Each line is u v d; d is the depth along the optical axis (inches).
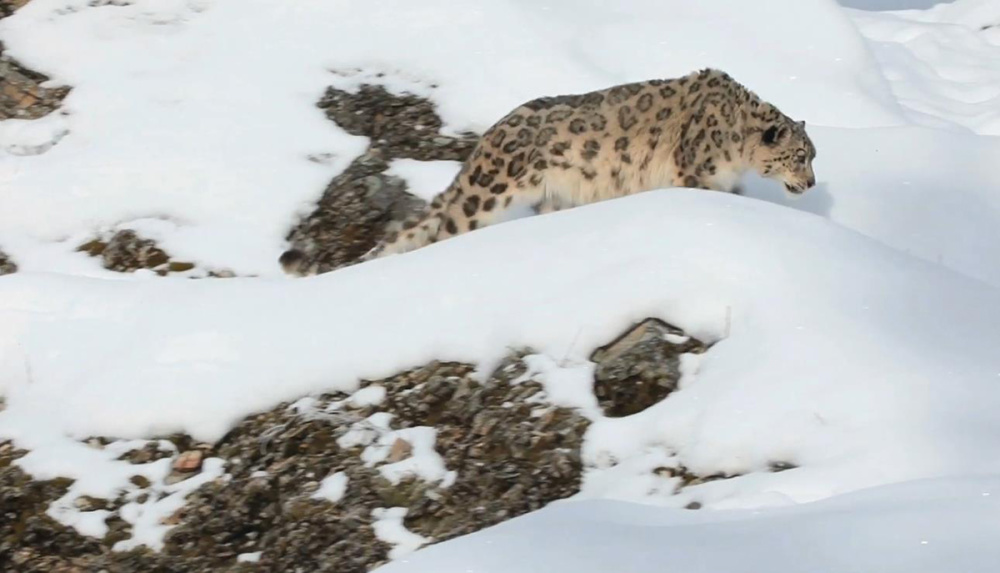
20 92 1638.8
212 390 1144.2
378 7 1715.1
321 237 1428.4
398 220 1432.1
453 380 1097.4
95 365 1185.4
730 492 896.9
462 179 1338.6
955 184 1425.9
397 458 1067.3
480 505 1019.9
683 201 1138.7
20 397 1180.5
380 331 1136.8
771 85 1663.4
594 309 1082.1
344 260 1405.0
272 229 1434.5
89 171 1512.1
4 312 1235.9
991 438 868.6
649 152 1317.7
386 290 1166.3
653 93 1325.0
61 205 1481.3
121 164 1514.5
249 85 1617.9
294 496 1067.3
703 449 950.4
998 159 1460.4
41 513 1103.0
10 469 1127.0
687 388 1013.2
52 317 1229.1
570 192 1333.7
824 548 727.1
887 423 898.7
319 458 1083.3
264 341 1160.2
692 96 1316.4
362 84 1619.1
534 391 1059.3
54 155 1549.0
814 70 1686.8
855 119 1632.6
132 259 1407.5
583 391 1050.1
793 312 1010.1
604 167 1323.8
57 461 1126.4
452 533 1013.2
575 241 1139.3
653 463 967.6
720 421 956.6
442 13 1695.4
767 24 1728.6
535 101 1337.4
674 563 736.3
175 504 1095.6
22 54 1681.8
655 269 1083.3
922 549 710.5
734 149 1322.6
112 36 1705.2
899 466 863.1
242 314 1186.6
